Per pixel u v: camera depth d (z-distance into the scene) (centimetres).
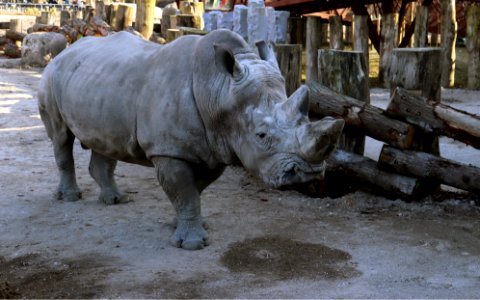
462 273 468
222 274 462
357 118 638
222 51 439
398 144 621
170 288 434
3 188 689
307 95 416
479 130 595
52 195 661
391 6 1570
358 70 679
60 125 616
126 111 519
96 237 541
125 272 464
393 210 622
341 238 543
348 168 643
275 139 418
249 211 617
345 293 423
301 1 1617
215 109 464
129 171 775
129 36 586
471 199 635
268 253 503
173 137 488
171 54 503
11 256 500
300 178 411
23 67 1814
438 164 609
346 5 1596
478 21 1489
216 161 493
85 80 553
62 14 2078
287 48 777
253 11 1067
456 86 1572
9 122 1045
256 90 438
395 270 472
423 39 1634
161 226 568
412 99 619
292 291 427
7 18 2411
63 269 471
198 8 1909
